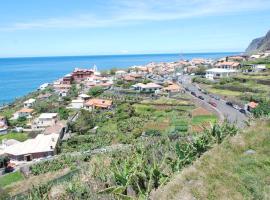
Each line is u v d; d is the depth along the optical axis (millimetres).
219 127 24109
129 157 19984
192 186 15680
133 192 16344
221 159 18328
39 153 72812
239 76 115125
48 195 19750
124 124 83062
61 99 136500
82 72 194250
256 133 21750
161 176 17094
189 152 20641
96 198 16219
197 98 101000
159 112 90500
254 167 17156
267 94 87688
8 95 198500
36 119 106000
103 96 125312
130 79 153000
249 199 14461
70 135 86438
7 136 95688
